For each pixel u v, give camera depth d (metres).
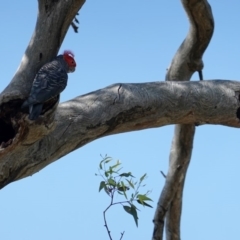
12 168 10.55
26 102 9.76
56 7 10.38
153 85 11.62
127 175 11.97
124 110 11.26
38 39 10.36
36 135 10.04
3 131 10.20
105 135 11.41
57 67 10.34
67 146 10.98
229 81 12.13
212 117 11.91
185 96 11.62
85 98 11.23
